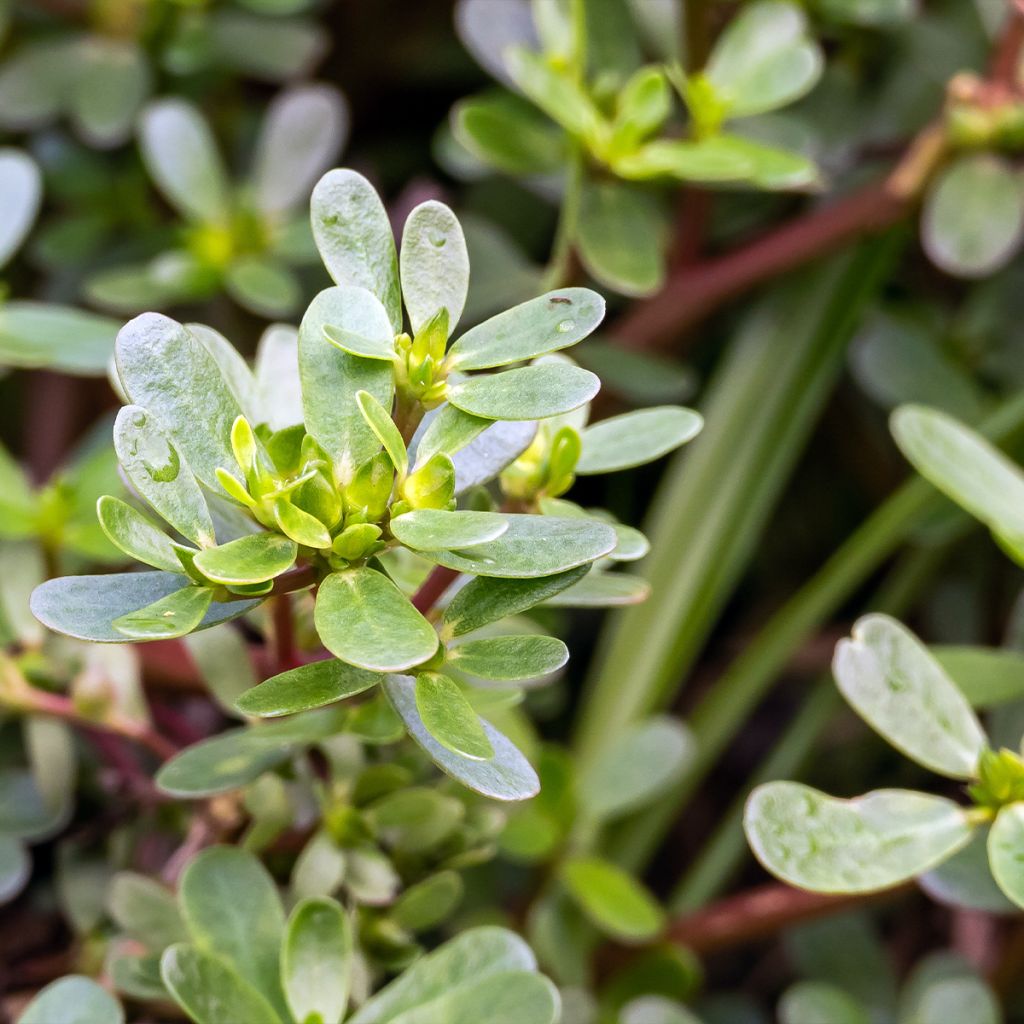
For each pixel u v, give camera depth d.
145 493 0.49
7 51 0.82
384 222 0.50
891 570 0.87
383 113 0.93
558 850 0.64
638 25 0.74
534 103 0.73
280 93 0.91
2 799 0.60
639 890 0.65
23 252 0.86
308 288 0.80
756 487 0.73
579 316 0.50
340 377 0.50
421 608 0.51
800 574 0.90
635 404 0.79
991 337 0.78
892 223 0.73
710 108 0.65
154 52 0.78
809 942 0.67
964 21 0.81
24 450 0.89
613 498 0.86
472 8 0.73
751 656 0.71
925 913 0.77
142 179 0.80
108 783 0.61
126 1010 0.59
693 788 0.71
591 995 0.65
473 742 0.49
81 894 0.60
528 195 0.85
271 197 0.72
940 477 0.57
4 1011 0.60
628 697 0.69
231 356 0.52
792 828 0.53
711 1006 0.69
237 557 0.48
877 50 0.80
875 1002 0.66
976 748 0.55
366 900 0.55
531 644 0.50
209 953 0.53
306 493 0.49
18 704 0.58
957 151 0.70
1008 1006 0.67
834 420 0.85
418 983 0.53
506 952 0.53
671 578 0.71
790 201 0.80
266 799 0.55
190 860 0.56
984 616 0.79
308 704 0.49
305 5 0.78
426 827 0.56
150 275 0.70
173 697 0.63
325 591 0.49
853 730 0.81
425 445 0.50
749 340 0.76
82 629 0.49
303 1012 0.53
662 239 0.73
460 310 0.51
